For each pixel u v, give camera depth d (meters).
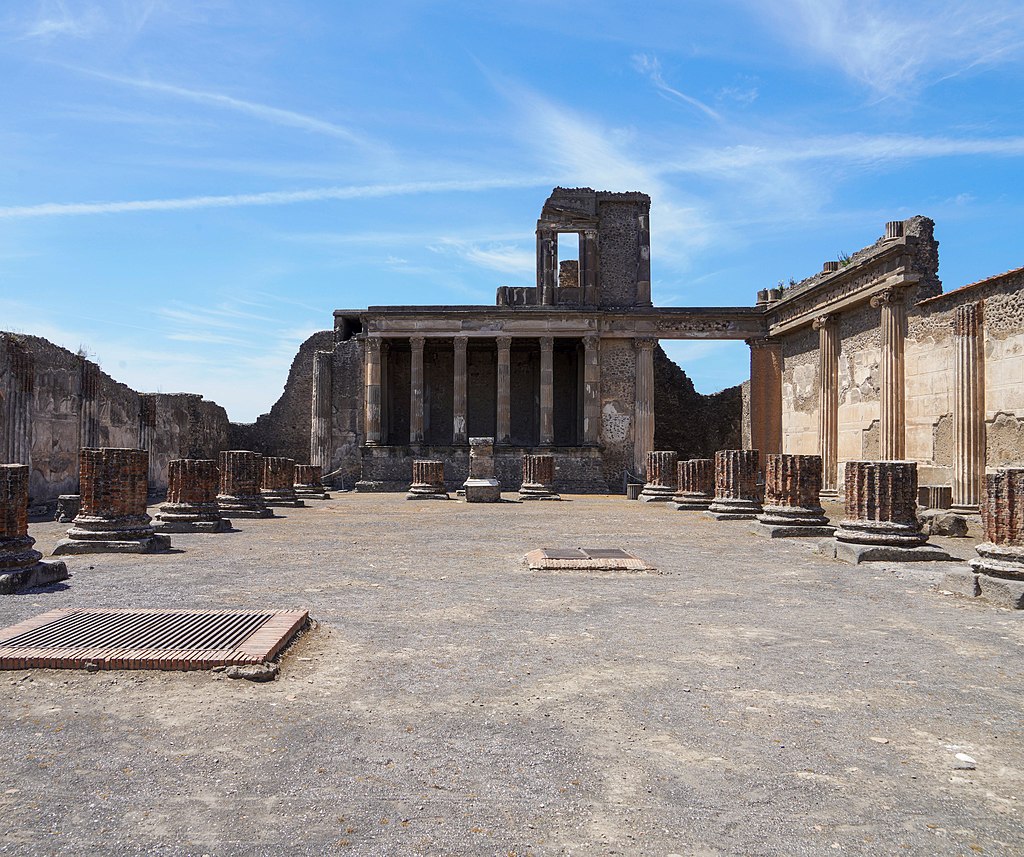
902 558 11.82
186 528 15.80
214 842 3.32
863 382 29.22
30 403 21.03
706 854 3.26
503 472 38.50
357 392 41.97
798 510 15.53
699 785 3.91
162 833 3.40
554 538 15.03
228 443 42.62
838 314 31.11
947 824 3.54
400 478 38.69
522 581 9.92
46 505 21.52
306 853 3.24
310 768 4.07
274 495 24.72
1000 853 3.28
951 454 22.91
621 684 5.56
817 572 10.88
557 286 41.47
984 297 20.39
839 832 3.45
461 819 3.54
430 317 39.34
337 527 17.33
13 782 3.88
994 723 4.83
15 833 3.38
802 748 4.41
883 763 4.21
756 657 6.32
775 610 8.23
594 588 9.45
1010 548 8.98
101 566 11.02
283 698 5.17
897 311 25.80
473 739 4.49
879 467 12.27
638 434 39.50
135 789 3.82
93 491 12.73
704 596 8.99
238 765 4.10
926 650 6.59
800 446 35.94
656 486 27.89
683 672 5.88
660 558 12.24
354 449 41.75
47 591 8.90
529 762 4.18
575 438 43.75
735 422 46.34
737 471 19.42
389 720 4.79
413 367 39.50
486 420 44.00
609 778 3.98
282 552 12.71
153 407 30.06
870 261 26.81
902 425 25.66
